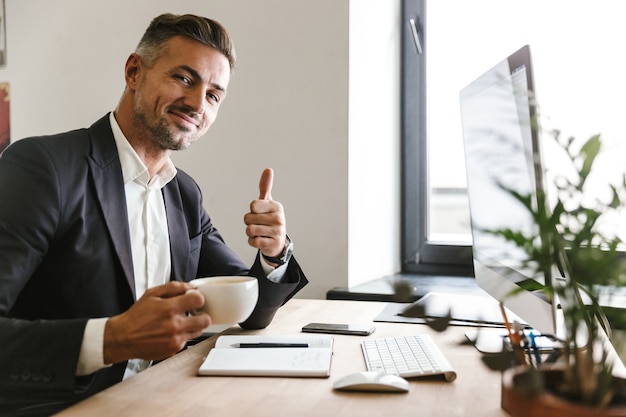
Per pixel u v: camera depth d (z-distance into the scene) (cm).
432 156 248
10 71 265
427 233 250
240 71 225
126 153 141
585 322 71
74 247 123
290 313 154
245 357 110
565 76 214
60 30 255
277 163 221
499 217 113
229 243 230
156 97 141
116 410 86
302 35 216
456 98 242
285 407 87
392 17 243
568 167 205
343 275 214
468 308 151
